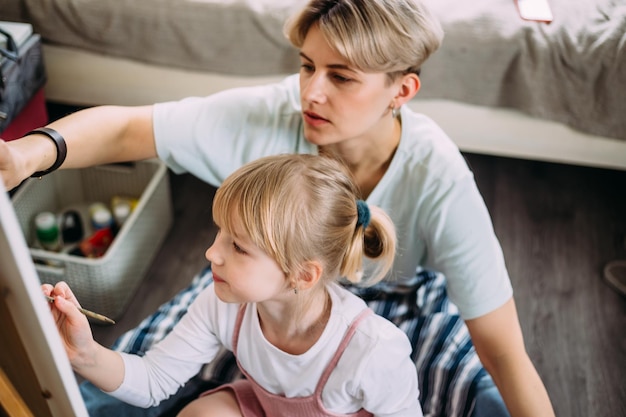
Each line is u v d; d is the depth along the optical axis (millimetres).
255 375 1118
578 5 1863
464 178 1172
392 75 1054
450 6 1850
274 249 906
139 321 1729
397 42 998
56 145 988
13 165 873
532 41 1776
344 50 983
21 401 669
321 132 1098
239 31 1825
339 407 1079
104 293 1634
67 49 1897
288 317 1021
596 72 1767
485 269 1160
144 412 1299
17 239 520
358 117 1066
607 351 1722
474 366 1332
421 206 1178
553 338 1744
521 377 1168
